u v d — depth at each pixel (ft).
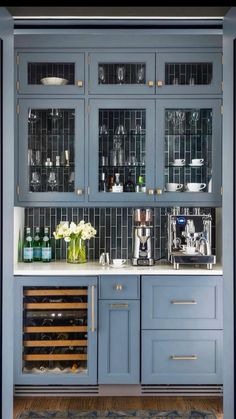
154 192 12.30
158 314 11.57
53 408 10.96
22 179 12.30
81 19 7.17
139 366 11.57
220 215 12.94
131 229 13.57
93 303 11.50
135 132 12.42
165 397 11.69
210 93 12.24
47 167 12.44
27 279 11.50
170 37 12.15
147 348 11.57
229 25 6.50
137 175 12.46
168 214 12.76
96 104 12.24
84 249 12.94
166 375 11.57
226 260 6.66
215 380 11.58
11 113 6.61
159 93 12.23
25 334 11.79
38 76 12.30
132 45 12.18
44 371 11.71
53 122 12.40
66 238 12.68
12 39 6.70
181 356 11.57
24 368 11.84
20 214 13.11
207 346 11.59
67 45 12.18
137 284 11.54
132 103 12.23
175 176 12.55
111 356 11.57
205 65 12.28
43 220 13.55
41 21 7.35
